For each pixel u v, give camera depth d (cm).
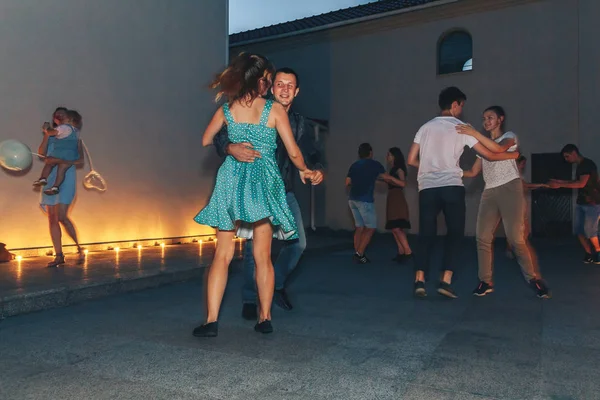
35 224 745
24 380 279
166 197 963
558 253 941
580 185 760
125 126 887
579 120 1219
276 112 354
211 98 1056
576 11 1230
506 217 509
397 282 621
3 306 434
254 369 296
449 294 511
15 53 724
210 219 360
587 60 1211
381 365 304
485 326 398
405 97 1427
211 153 1059
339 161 1514
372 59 1470
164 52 959
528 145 1281
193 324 406
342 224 1505
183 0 996
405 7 1388
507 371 294
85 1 819
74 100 803
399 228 804
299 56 1579
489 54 1321
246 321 416
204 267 651
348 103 1504
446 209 507
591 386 270
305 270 728
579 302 491
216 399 253
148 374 288
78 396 257
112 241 863
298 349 336
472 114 1343
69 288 489
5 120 711
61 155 631
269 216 345
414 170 1394
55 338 365
